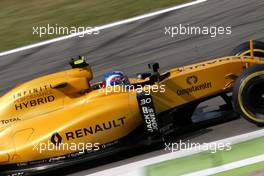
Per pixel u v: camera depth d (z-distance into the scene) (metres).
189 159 24.41
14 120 26.61
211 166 23.23
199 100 27.34
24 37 53.09
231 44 41.88
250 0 49.56
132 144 26.23
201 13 49.19
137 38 47.22
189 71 27.28
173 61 41.41
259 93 25.47
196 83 27.14
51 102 26.66
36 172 26.02
